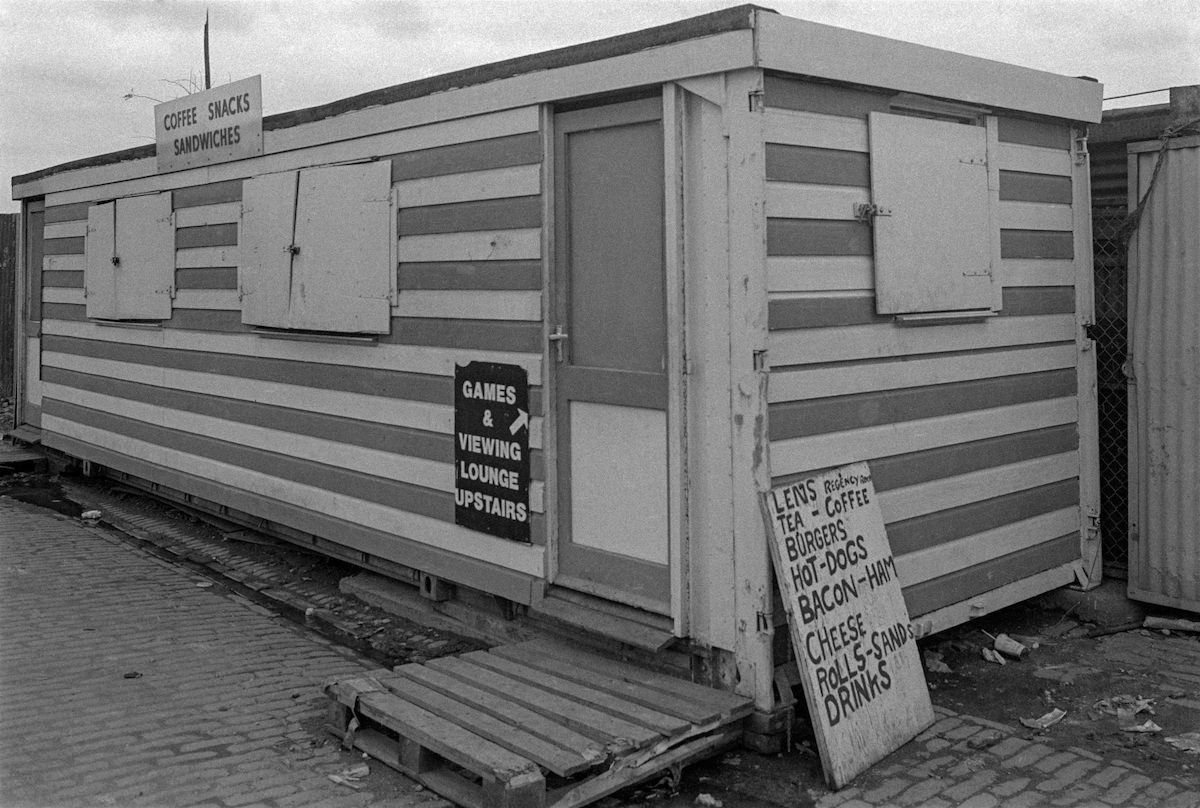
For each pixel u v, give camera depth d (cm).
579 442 536
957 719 502
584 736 427
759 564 457
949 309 546
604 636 525
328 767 456
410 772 442
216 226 823
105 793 425
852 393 500
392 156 643
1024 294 602
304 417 736
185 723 502
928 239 534
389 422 657
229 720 507
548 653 529
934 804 419
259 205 763
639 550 509
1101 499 663
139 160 929
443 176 604
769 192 459
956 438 559
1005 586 589
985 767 452
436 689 484
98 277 1002
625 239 509
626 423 511
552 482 548
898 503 527
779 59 452
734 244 459
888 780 441
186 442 883
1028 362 604
